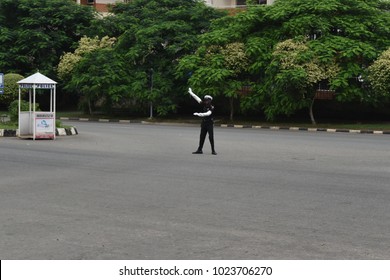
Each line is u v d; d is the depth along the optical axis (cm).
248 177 1351
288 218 906
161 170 1456
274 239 773
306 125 3381
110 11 4638
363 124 3375
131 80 3953
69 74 4281
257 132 2958
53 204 1012
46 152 1842
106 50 4106
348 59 3216
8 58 4375
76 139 2330
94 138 2384
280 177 1354
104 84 3919
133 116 4216
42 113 2284
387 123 3431
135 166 1529
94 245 738
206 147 2072
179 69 3650
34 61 4547
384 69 3066
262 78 3516
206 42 3638
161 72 3956
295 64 3206
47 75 4403
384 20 3381
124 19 4400
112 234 797
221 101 4031
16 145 2056
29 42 4425
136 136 2531
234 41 3625
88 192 1135
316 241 764
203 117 1834
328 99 3578
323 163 1634
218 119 3862
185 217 911
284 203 1034
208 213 943
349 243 754
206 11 4112
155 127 3262
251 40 3509
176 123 3731
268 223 870
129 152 1870
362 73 3195
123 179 1306
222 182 1273
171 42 3997
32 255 690
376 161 1694
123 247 729
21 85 2294
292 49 3256
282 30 3447
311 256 690
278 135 2741
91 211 954
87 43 4278
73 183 1245
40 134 2281
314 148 2078
